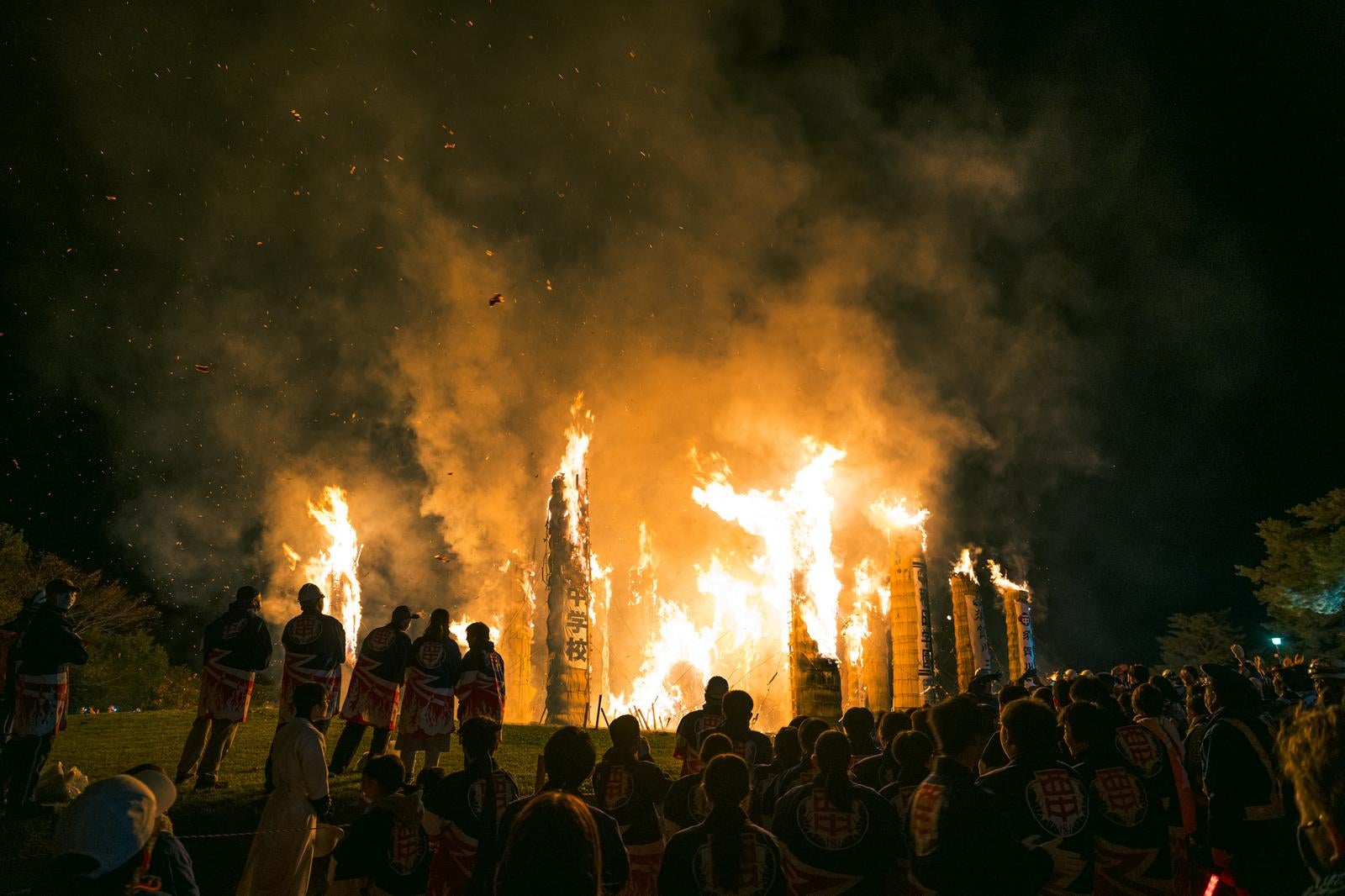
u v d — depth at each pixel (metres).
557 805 3.87
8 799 9.56
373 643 11.54
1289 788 6.62
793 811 5.54
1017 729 5.70
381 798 6.88
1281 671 11.72
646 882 6.81
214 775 10.89
